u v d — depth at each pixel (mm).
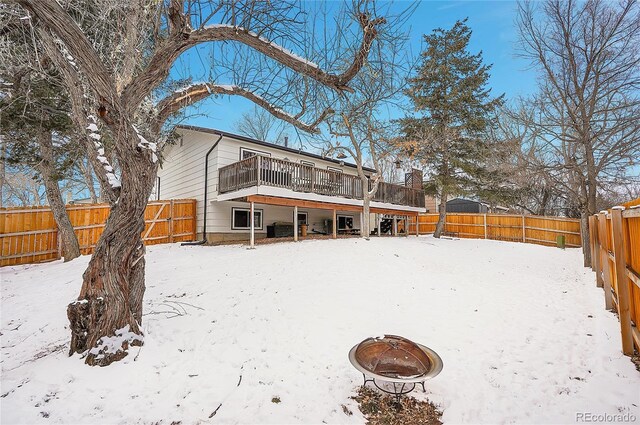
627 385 3088
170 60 3818
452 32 16484
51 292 6902
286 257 9234
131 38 3953
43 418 2643
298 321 4863
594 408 2805
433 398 3070
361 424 2709
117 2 3850
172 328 4516
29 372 3357
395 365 2807
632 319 3986
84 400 2891
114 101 3340
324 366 3650
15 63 4941
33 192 21234
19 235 10039
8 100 7070
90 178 16172
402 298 6105
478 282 7918
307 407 2918
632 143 8523
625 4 8547
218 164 13820
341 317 5031
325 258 9031
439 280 7727
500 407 2922
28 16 3531
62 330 4867
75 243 10562
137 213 3766
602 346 4016
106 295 3605
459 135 16547
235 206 14789
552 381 3314
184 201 14648
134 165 3629
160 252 11180
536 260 12156
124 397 2967
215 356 3822
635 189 14461
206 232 14117
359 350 3059
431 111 16688
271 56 3969
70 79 3646
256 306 5461
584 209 10195
